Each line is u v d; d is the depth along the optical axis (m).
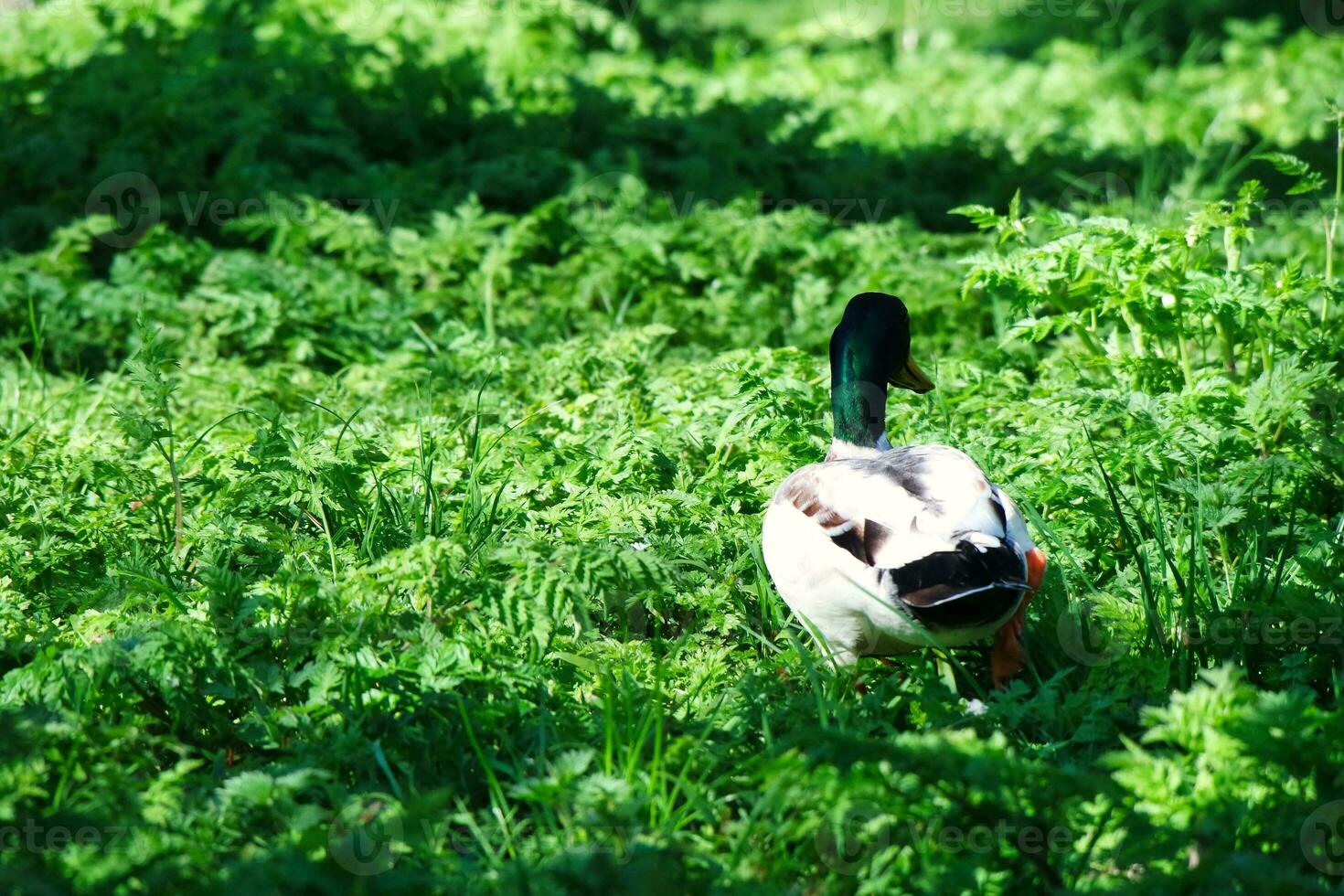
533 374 12.95
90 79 20.48
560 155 20.28
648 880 5.47
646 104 24.20
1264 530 8.85
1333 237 11.42
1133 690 7.61
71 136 18.66
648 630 9.25
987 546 7.24
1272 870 5.36
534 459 10.30
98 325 15.23
